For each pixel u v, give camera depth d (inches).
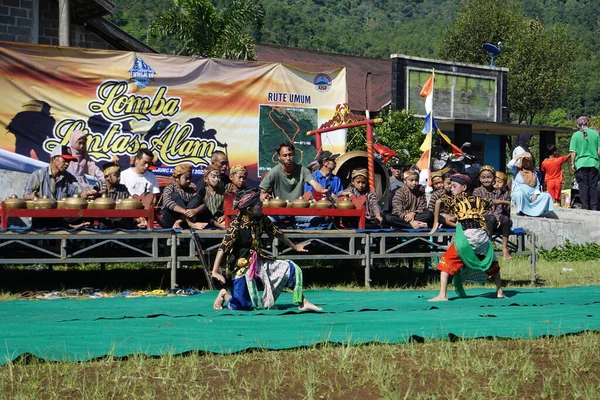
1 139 557.3
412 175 541.6
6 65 557.6
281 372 239.8
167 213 488.4
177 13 981.2
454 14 7121.1
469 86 1109.1
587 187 827.4
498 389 224.1
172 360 249.9
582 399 218.4
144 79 596.4
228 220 468.1
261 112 629.9
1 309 366.0
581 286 512.1
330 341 275.1
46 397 214.2
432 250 551.5
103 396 212.5
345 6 7268.7
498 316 349.7
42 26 709.3
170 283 498.0
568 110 3821.4
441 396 219.6
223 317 335.0
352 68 1376.7
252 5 1012.5
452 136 1154.7
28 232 427.8
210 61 615.5
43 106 568.7
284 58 1338.6
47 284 489.4
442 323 324.2
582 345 279.6
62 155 509.7
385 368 239.8
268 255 363.6
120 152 590.6
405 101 1043.3
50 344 270.5
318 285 501.7
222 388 223.9
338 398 217.0
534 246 538.0
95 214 444.5
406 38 5812.0
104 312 352.8
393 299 415.8
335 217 513.3
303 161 642.2
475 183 609.6
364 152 607.2
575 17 6550.2
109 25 728.3
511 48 1929.1
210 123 616.4
